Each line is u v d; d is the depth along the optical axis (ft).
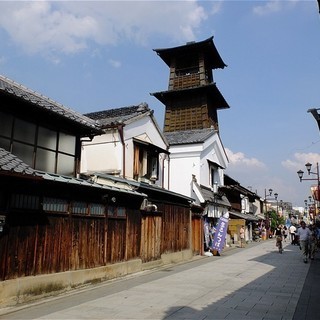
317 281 43.80
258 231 174.70
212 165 104.58
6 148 39.09
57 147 46.68
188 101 122.11
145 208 51.90
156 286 39.24
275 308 29.37
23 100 37.99
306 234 65.72
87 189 38.65
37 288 31.37
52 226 34.06
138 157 67.62
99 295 34.12
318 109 40.86
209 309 28.81
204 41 119.14
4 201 28.76
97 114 79.25
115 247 44.88
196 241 78.64
